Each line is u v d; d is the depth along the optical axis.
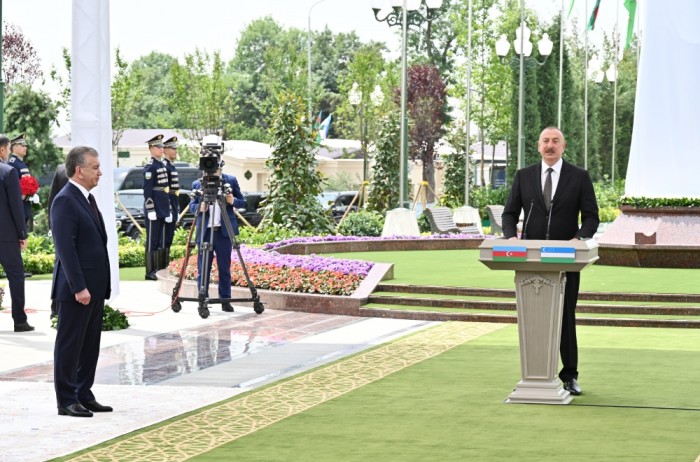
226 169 61.75
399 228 29.91
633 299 16.17
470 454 7.81
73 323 9.24
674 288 17.17
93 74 14.12
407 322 15.44
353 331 14.54
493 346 13.09
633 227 22.03
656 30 22.27
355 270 17.69
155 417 9.20
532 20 57.59
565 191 10.10
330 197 45.66
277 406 9.59
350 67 68.25
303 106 31.88
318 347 13.13
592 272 20.52
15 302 14.47
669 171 22.11
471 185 45.59
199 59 68.31
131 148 67.06
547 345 9.73
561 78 52.28
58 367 9.27
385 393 10.14
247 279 16.38
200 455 7.85
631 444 8.08
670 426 8.70
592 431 8.54
